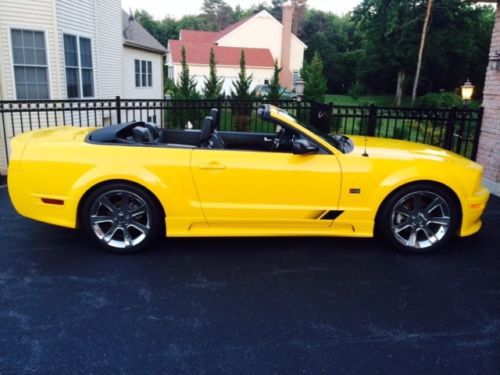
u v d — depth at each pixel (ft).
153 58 74.49
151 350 8.90
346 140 15.87
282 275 12.44
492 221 17.61
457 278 12.47
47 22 35.53
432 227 14.19
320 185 13.30
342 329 9.79
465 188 13.60
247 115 36.01
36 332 9.45
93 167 12.91
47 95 36.68
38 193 13.10
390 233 13.88
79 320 9.95
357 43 204.85
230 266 12.97
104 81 49.70
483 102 23.50
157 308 10.53
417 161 13.62
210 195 13.25
